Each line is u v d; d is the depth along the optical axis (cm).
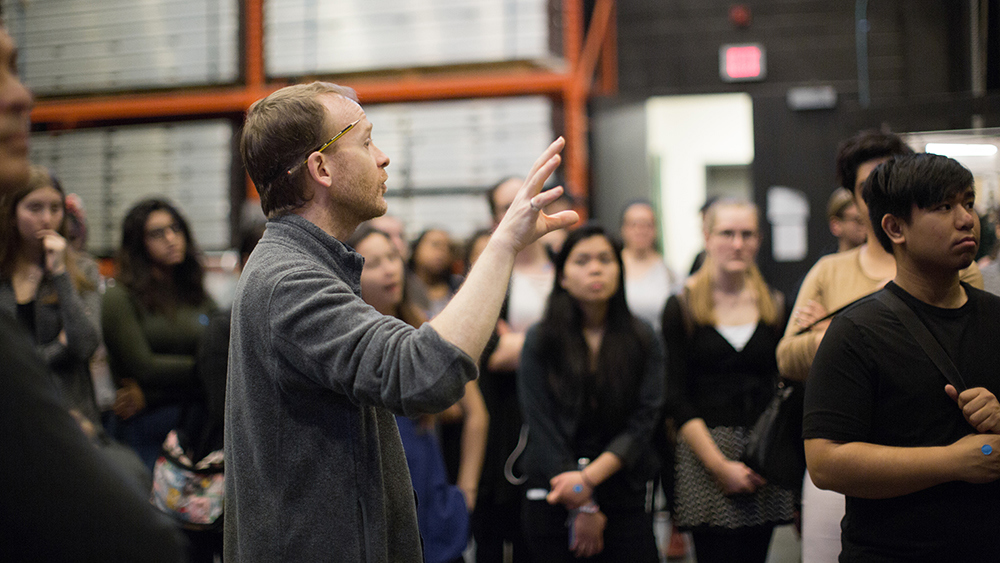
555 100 484
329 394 117
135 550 73
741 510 228
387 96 491
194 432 220
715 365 242
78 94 521
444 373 104
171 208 292
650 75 561
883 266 185
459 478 252
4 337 74
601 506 221
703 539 233
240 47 500
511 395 275
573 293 233
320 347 109
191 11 504
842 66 534
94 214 512
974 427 130
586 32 541
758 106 523
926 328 138
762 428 204
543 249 315
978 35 328
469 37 475
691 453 237
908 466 129
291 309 112
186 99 506
